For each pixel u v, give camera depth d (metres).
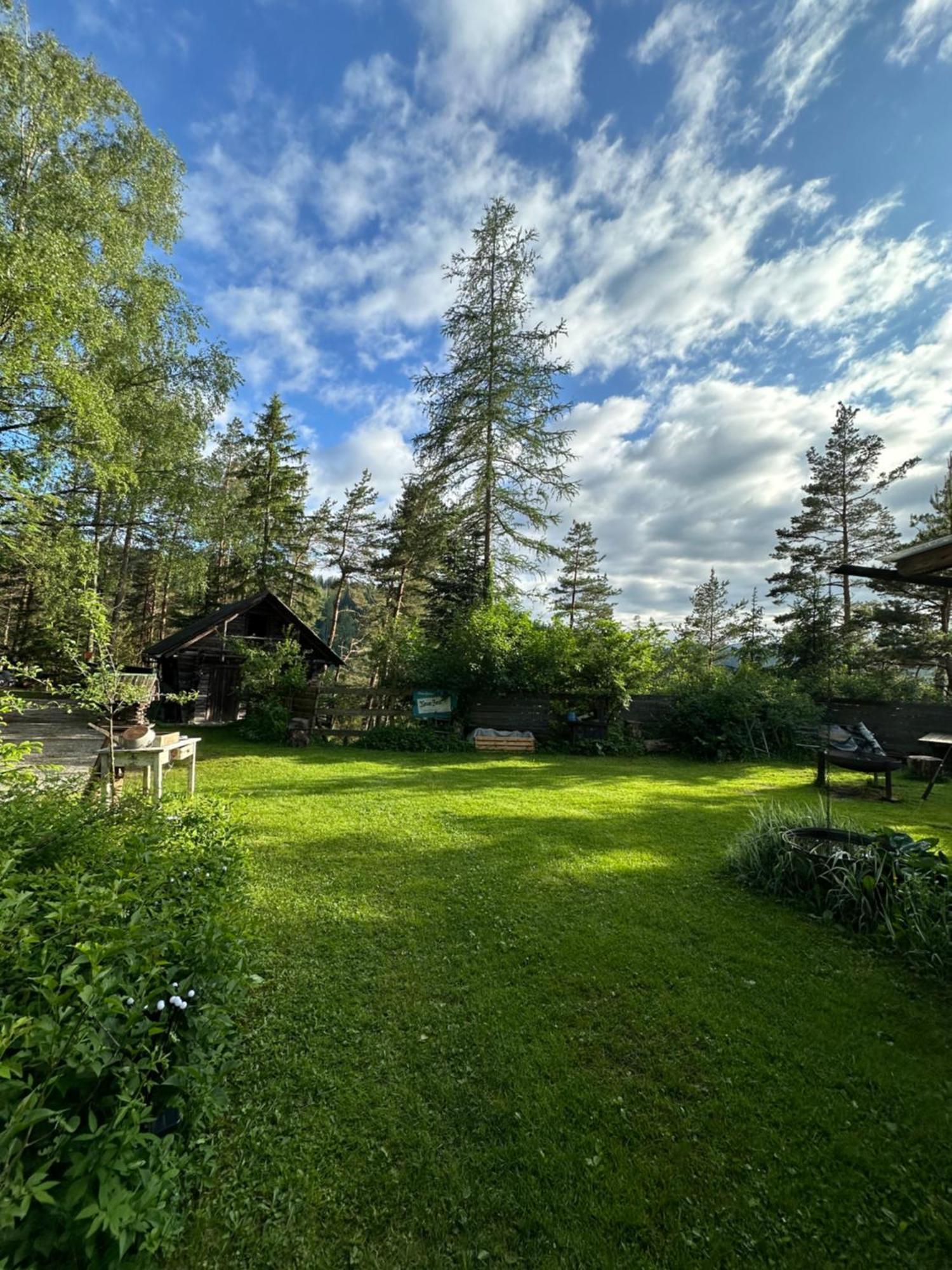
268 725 10.79
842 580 18.12
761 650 14.87
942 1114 1.85
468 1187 1.55
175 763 7.64
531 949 2.86
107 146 10.70
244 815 4.86
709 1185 1.58
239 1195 1.49
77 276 8.70
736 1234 1.44
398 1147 1.67
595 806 6.09
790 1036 2.23
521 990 2.50
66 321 7.87
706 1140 1.73
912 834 5.21
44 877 1.87
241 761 8.52
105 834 2.45
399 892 3.52
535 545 13.47
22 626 18.58
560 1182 1.58
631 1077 1.99
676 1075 2.00
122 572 15.48
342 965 2.66
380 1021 2.25
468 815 5.51
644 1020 2.31
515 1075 1.98
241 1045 2.07
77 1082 1.15
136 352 10.87
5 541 4.58
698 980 2.62
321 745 10.51
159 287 10.92
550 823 5.28
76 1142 1.09
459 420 12.64
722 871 4.04
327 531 25.38
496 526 13.44
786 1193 1.55
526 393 12.57
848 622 17.27
